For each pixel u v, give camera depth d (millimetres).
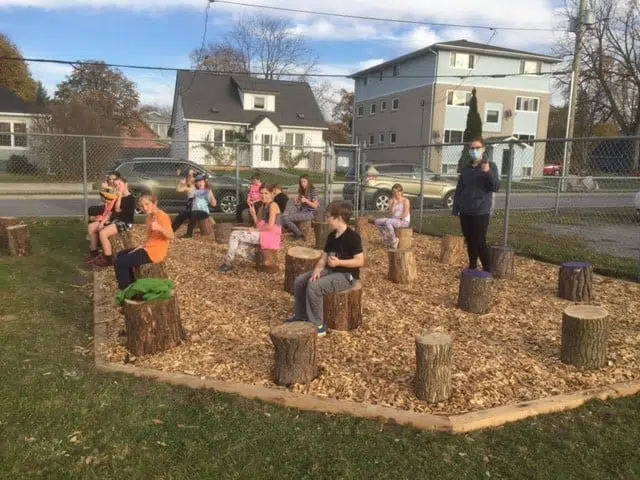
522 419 3771
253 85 39906
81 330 5391
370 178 16234
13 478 2979
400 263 7305
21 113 34594
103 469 3086
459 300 6180
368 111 46312
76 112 33594
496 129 39562
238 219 12656
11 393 3898
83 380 4164
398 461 3250
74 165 22984
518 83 39562
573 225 14539
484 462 3270
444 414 3752
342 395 4031
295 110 40719
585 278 6578
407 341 5105
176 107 42531
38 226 12516
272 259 7801
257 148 38000
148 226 6355
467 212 7453
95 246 8625
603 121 50062
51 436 3383
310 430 3566
